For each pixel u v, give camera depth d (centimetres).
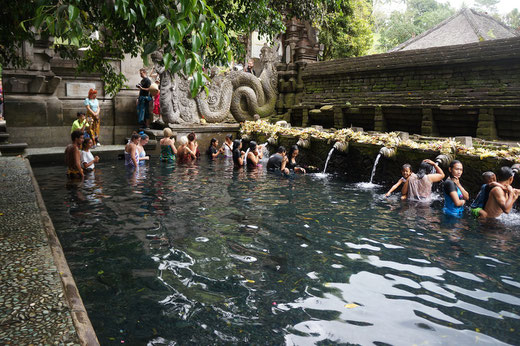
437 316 307
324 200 705
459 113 975
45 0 230
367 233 518
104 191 742
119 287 349
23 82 1278
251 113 1585
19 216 394
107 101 1434
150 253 432
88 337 197
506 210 577
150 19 283
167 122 1402
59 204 638
